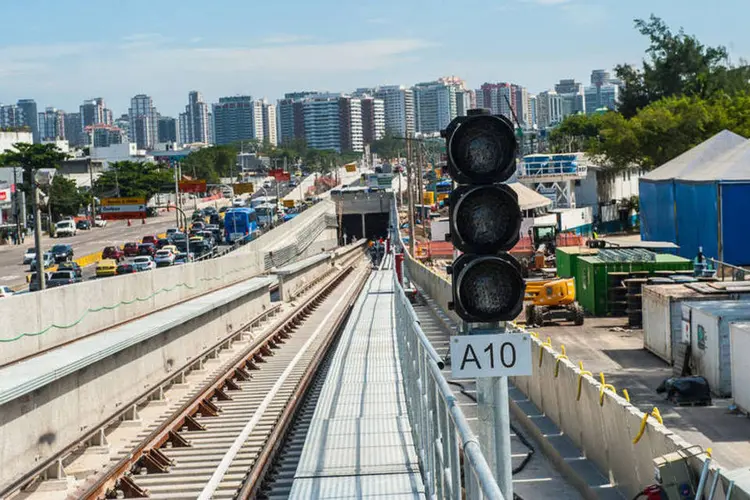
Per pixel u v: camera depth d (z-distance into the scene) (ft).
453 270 24.94
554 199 262.88
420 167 292.81
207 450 55.62
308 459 41.88
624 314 115.24
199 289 117.60
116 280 82.02
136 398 66.49
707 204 151.74
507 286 24.54
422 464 39.09
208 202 557.74
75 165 541.75
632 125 273.13
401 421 50.49
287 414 64.54
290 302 166.30
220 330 106.63
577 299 126.21
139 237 353.72
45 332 65.31
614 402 45.52
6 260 270.26
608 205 273.75
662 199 169.17
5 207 319.88
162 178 485.15
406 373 56.54
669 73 395.75
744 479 32.42
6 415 48.73
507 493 25.46
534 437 58.90
